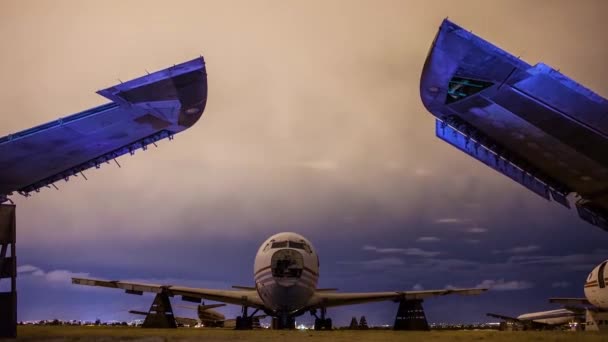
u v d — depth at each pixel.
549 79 21.55
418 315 39.34
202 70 22.70
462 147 27.55
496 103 23.50
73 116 22.62
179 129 26.09
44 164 24.95
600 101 21.50
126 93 22.31
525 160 26.78
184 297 40.34
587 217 28.06
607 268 38.91
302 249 36.62
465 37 21.31
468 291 39.72
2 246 22.36
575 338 22.67
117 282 39.91
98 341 19.95
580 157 24.39
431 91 24.33
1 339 21.17
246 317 40.84
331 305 40.72
